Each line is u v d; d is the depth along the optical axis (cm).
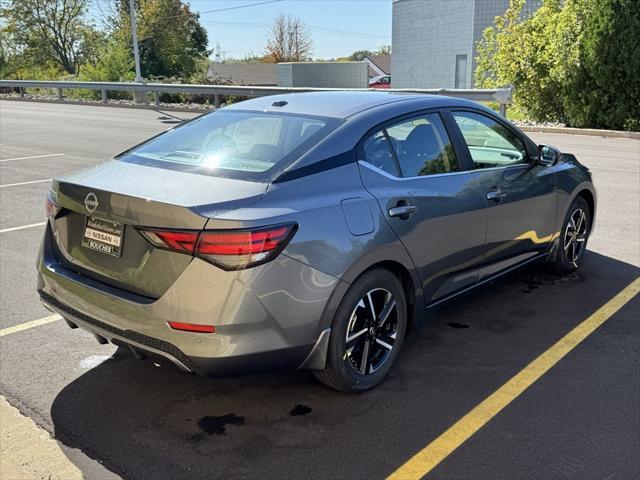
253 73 6912
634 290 495
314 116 362
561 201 495
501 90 1483
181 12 4731
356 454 293
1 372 370
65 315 338
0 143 1371
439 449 296
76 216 330
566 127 1628
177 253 283
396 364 379
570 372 367
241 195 295
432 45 3177
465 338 414
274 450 297
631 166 1057
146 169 337
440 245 375
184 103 2464
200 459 291
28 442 302
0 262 567
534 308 462
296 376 367
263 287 285
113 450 297
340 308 318
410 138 376
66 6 4650
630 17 1466
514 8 1814
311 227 301
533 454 291
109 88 2453
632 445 297
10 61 4609
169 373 371
